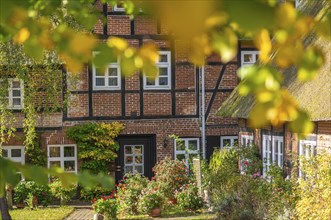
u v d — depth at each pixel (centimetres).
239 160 2042
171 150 2511
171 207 2008
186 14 176
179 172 2123
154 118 2500
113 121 2472
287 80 1680
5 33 311
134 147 2502
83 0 406
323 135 1498
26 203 2236
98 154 2416
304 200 1274
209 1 177
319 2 1834
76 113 2448
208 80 2530
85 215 2059
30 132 1917
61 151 2430
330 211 1209
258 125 220
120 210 1958
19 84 2369
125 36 2436
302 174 1554
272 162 1859
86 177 269
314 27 228
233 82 2538
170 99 2511
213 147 2530
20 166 256
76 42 240
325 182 1247
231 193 1586
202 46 201
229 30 202
